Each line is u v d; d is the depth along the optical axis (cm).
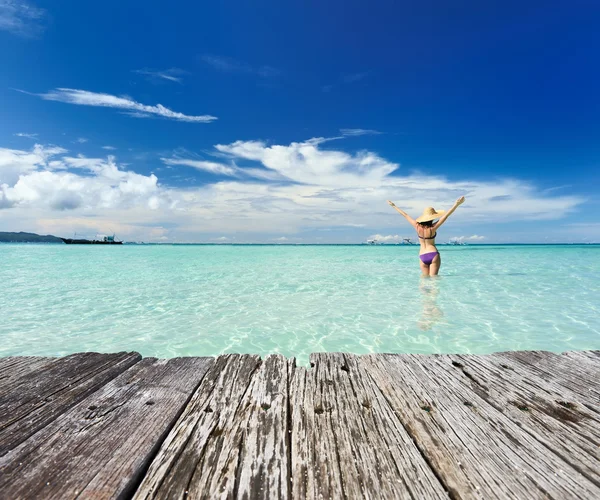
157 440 160
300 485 135
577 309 756
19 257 2767
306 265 1905
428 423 180
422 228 1123
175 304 837
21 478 134
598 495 131
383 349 506
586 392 217
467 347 512
